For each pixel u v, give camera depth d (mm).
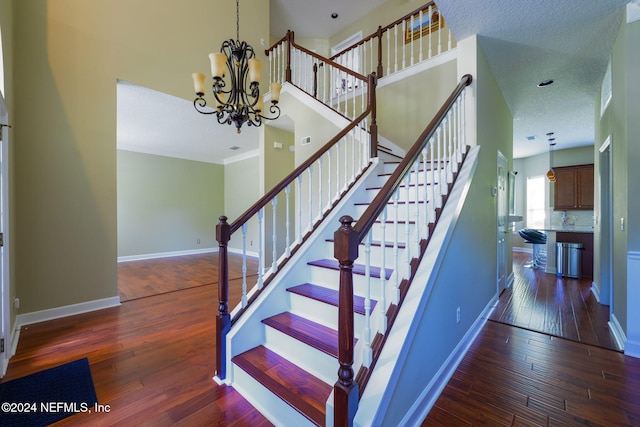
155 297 3807
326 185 4121
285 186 2473
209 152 7309
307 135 4461
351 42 6566
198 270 5508
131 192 6680
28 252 2914
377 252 2361
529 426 1541
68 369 2090
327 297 2109
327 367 1713
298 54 5195
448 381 1946
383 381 1313
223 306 1981
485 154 2967
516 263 6398
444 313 1986
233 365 1910
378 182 3396
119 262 6336
